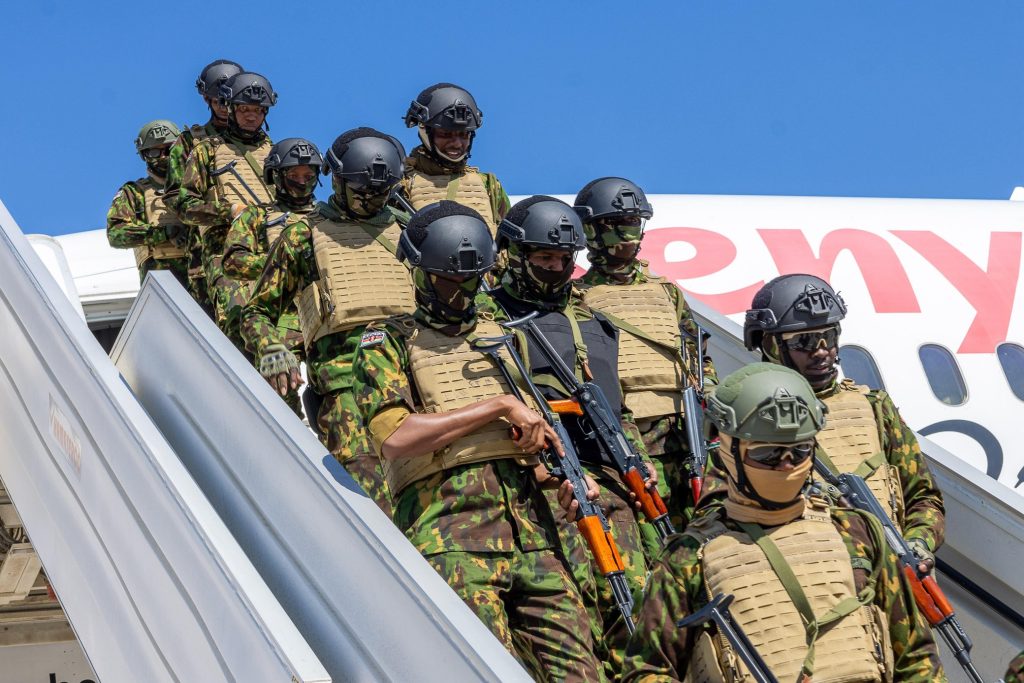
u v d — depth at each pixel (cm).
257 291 667
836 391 551
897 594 366
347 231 655
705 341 681
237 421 520
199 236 945
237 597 430
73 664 1035
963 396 1320
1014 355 1352
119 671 564
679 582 361
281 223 792
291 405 749
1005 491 621
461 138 739
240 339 802
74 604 620
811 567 353
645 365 614
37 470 664
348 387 650
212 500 548
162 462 501
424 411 490
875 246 1420
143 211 1043
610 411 536
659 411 610
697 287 1330
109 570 568
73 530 614
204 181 905
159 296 599
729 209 1465
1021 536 609
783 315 534
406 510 491
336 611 443
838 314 537
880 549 368
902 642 367
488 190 770
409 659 396
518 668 346
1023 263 1437
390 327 505
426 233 493
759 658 339
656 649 358
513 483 488
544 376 533
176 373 587
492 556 473
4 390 715
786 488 358
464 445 481
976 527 631
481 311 525
